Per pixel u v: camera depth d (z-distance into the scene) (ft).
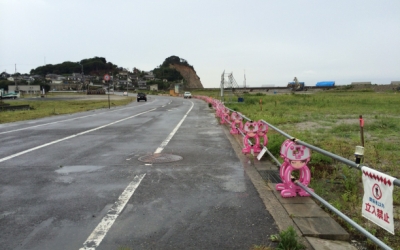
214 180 19.57
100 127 49.98
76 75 573.74
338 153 26.25
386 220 8.32
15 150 30.60
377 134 37.58
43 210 14.87
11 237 12.14
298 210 14.39
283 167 16.88
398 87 290.97
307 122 52.08
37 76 561.02
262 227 12.76
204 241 11.63
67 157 26.99
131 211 14.60
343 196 15.64
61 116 74.23
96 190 17.76
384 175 8.35
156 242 11.59
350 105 91.81
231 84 120.37
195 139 36.60
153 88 509.35
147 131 44.45
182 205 15.31
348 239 11.87
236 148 30.63
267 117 56.29
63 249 11.16
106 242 11.62
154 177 20.27
